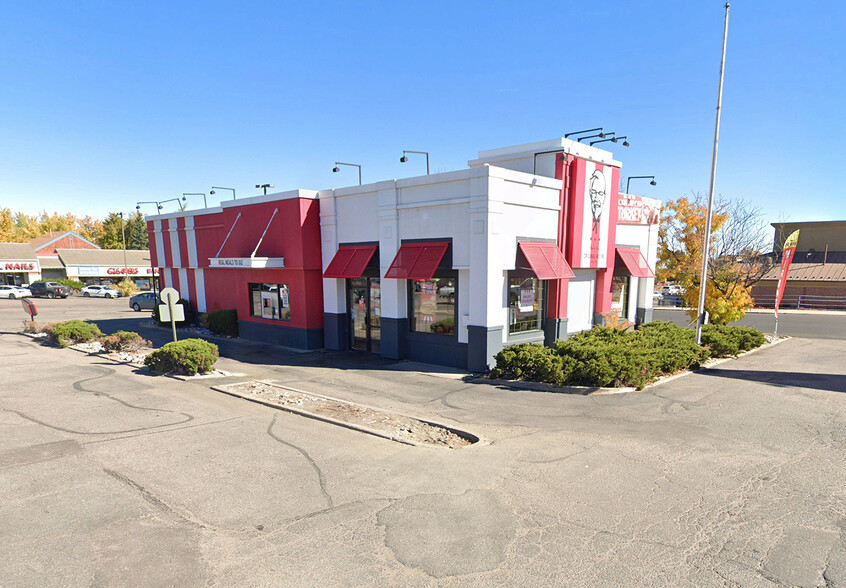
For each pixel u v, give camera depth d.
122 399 10.47
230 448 7.49
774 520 5.12
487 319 12.88
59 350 17.16
